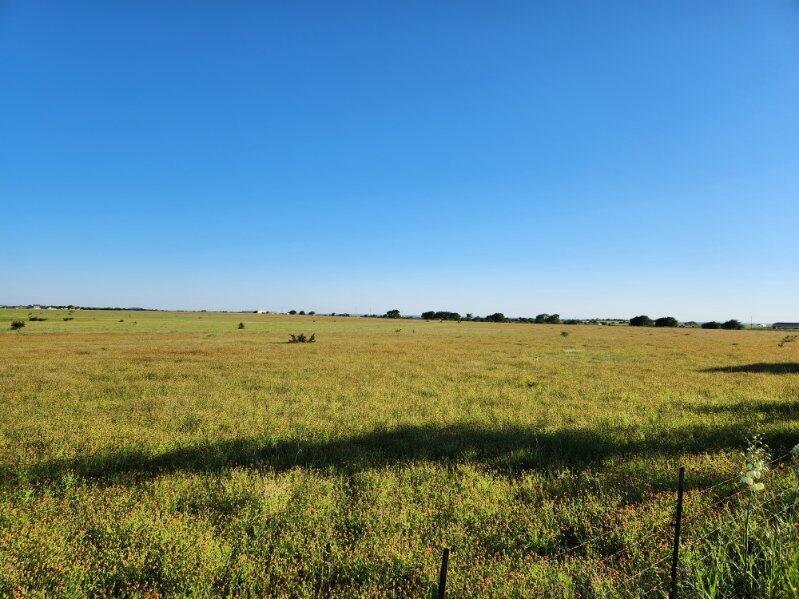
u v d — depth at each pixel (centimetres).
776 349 3597
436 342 4316
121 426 966
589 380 1769
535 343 4262
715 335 6562
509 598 375
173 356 2655
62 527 500
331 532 500
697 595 358
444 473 694
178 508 575
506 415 1109
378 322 12394
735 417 1046
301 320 13088
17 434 907
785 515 461
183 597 383
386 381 1711
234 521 520
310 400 1318
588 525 511
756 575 382
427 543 480
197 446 820
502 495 603
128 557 439
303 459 772
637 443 838
